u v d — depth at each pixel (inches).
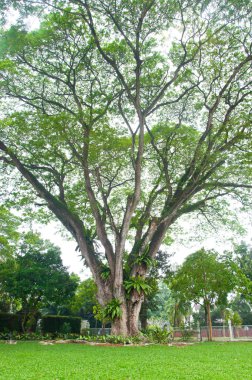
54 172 866.1
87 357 393.1
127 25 653.9
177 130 828.6
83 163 734.5
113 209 970.7
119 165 845.2
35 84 787.4
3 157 818.2
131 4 623.2
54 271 1120.8
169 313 1752.0
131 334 724.0
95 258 802.8
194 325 1263.5
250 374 260.2
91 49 736.3
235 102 795.4
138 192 705.6
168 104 842.2
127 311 739.4
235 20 673.0
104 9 633.6
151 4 609.9
